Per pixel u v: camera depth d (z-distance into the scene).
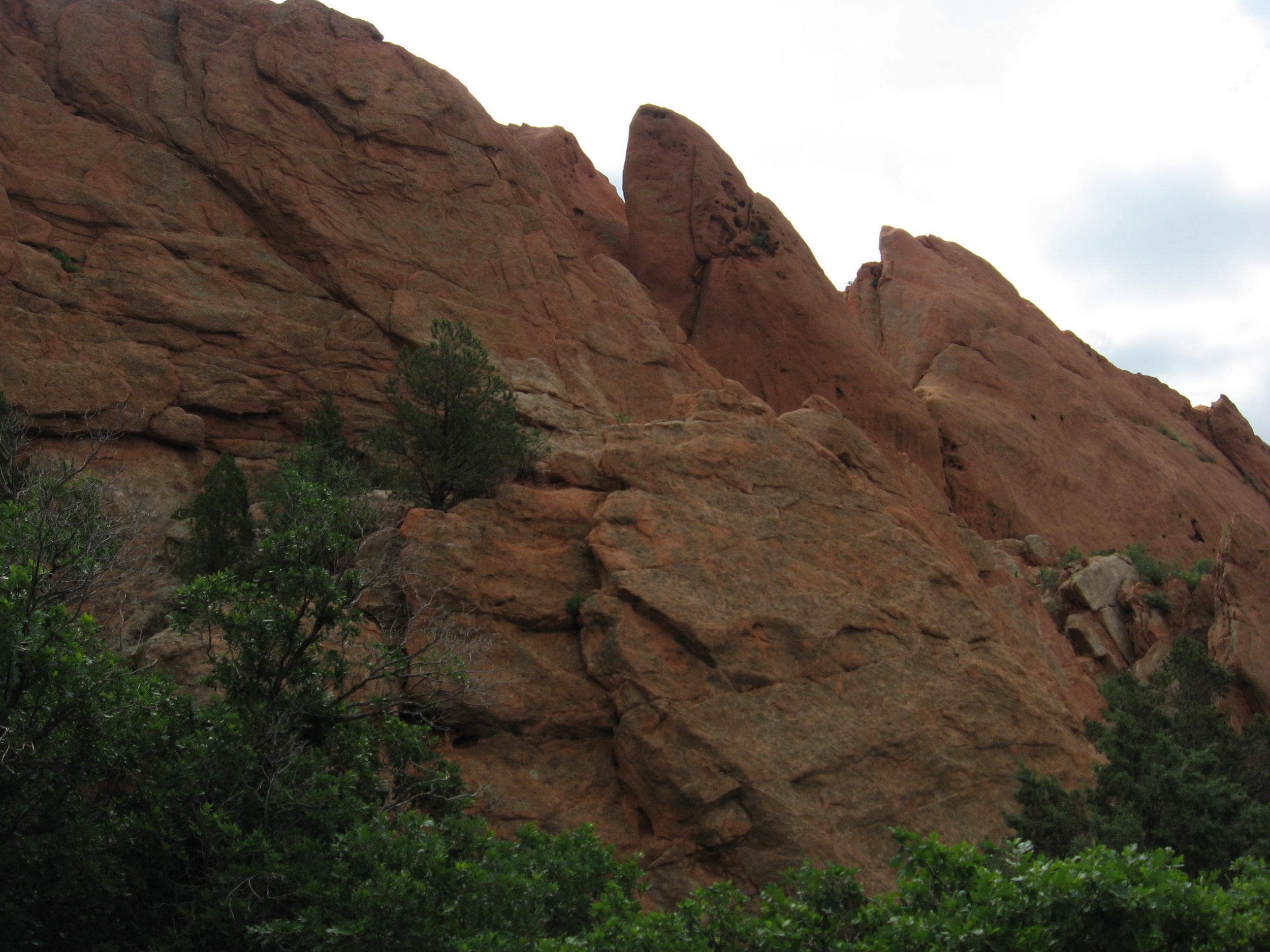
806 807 20.73
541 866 13.70
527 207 38.59
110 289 29.94
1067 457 52.72
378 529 23.58
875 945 10.27
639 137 47.78
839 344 45.09
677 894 19.53
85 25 34.16
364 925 11.13
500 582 22.69
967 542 34.53
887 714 22.94
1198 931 9.67
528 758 20.89
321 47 36.75
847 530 26.25
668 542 23.64
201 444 29.52
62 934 11.87
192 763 12.58
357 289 33.50
